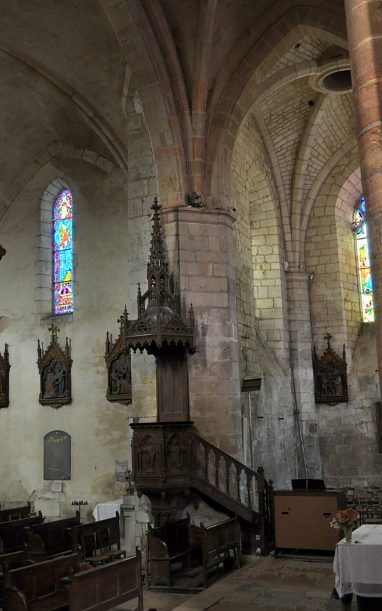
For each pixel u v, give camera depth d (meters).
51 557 14.47
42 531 14.55
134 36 15.75
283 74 18.95
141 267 16.70
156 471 14.02
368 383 23.94
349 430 23.88
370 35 7.83
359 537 10.20
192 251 15.94
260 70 17.11
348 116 23.47
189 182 16.27
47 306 22.97
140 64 15.98
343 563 9.77
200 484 14.31
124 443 20.47
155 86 16.06
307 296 24.83
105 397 21.02
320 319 24.84
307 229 25.42
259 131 22.27
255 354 20.19
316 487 13.93
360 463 23.59
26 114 21.97
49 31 18.12
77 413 21.42
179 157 16.11
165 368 15.57
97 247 22.12
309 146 23.53
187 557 13.77
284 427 22.45
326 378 24.30
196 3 15.66
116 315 21.31
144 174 17.02
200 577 12.94
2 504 22.03
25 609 9.49
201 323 15.70
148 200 16.89
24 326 22.97
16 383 22.72
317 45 18.56
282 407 22.55
